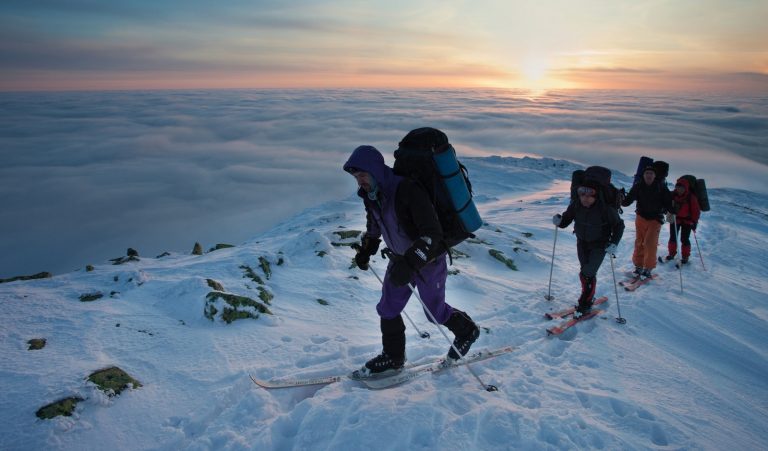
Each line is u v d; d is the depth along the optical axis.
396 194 2.66
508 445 2.59
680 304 5.97
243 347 3.75
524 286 6.48
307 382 3.18
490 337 4.48
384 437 2.52
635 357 4.27
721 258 9.13
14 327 3.67
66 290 4.64
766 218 15.64
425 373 3.41
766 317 5.84
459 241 2.89
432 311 3.21
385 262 6.65
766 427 3.37
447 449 2.47
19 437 2.47
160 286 4.79
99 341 3.60
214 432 2.67
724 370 4.33
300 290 5.27
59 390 2.81
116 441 2.60
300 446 2.50
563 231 10.77
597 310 5.46
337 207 18.16
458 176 2.72
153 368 3.34
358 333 4.34
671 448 2.79
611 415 3.12
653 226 6.99
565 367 3.89
